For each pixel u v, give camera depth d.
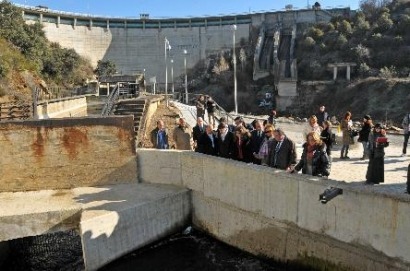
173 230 12.23
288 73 69.31
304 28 86.44
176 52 93.50
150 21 93.50
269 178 10.20
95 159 12.80
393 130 21.45
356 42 68.00
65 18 84.31
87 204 11.22
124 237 10.91
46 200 11.59
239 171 10.90
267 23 90.75
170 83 90.75
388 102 50.62
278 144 10.36
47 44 61.75
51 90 47.16
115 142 12.87
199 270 10.58
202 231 12.45
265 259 10.73
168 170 12.88
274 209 10.23
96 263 10.33
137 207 11.13
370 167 10.60
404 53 60.62
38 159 12.41
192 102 38.22
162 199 11.75
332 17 83.00
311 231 9.51
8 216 10.39
